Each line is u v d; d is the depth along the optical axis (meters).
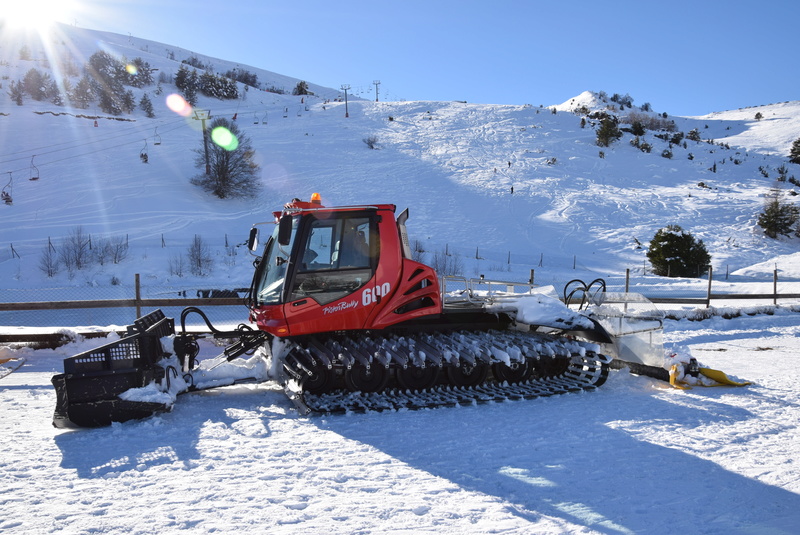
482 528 3.74
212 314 15.86
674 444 5.44
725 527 3.86
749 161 78.31
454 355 6.82
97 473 4.57
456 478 4.57
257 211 43.44
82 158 52.12
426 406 6.46
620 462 4.96
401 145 72.38
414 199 49.56
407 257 7.24
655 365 7.96
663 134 90.94
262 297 6.99
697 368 7.71
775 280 17.89
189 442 5.30
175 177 48.97
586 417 6.26
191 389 6.68
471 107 102.81
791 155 80.25
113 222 36.12
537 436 5.61
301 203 6.91
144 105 80.56
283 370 6.80
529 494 4.30
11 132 59.47
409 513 3.93
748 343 11.48
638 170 69.50
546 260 35.97
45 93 76.44
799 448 5.38
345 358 6.45
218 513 3.89
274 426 5.81
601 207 50.94
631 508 4.10
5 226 33.66
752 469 4.86
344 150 66.25
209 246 31.08
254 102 104.06
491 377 7.58
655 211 51.03
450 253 34.97
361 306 6.70
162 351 6.28
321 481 4.46
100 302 10.32
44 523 3.73
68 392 5.56
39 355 9.16
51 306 10.14
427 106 102.75
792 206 47.12
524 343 7.48
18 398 6.80
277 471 4.64
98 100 79.94
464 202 49.88
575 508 4.08
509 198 51.78
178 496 4.16
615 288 25.06
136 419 5.86
